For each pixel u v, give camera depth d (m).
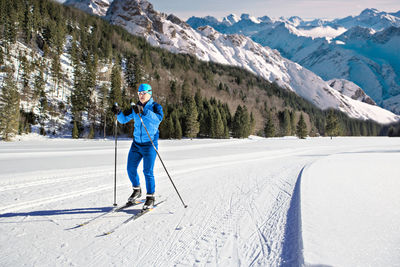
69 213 3.20
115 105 3.37
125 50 116.19
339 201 3.51
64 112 60.88
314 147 29.20
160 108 3.23
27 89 60.03
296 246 2.12
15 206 3.48
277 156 15.48
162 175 6.54
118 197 4.08
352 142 43.03
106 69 90.44
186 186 5.05
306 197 3.75
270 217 3.05
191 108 57.75
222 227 2.73
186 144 34.53
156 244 2.29
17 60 69.62
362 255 1.83
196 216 3.11
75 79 63.97
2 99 42.25
